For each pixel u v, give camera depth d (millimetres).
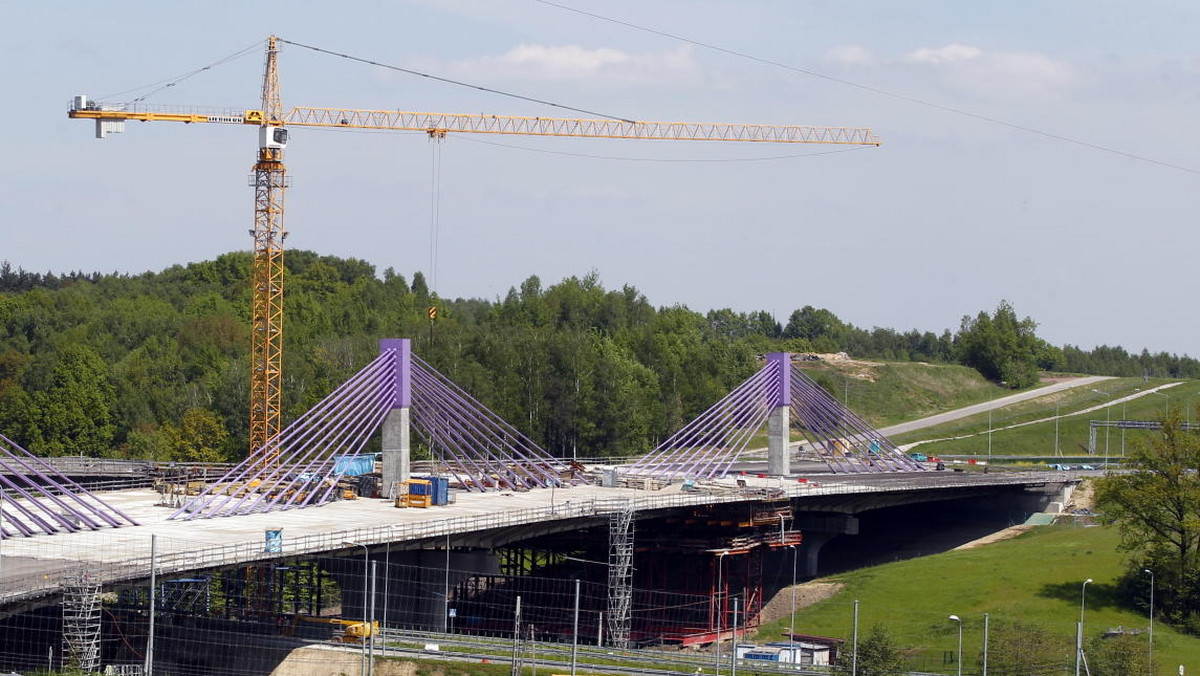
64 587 144000
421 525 196000
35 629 163000
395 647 176375
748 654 191125
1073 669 181250
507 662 171125
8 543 171000
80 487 193250
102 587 151625
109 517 190375
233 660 174625
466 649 177625
